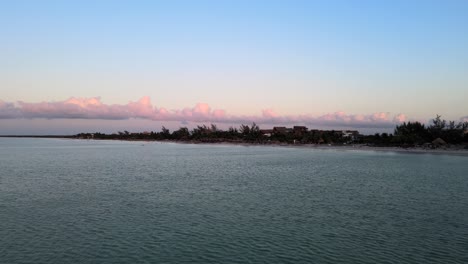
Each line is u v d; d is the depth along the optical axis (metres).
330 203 41.06
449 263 22.88
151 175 68.81
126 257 24.03
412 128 189.38
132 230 30.03
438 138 165.88
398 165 88.00
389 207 38.84
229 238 27.94
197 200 42.97
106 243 26.73
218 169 80.75
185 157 122.50
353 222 32.56
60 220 33.16
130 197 44.84
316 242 26.92
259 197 44.94
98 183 57.34
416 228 30.52
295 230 30.05
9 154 140.88
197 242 27.00
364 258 23.75
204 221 32.97
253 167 85.12
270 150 172.00
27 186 53.81
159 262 23.20
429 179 61.34
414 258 23.70
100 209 37.84
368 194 46.88
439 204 40.28
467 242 26.78
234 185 55.34
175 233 29.19
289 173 72.00
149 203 41.09
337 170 77.31
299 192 48.66
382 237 28.06
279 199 43.59
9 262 23.12
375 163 94.06
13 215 35.03
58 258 23.83
